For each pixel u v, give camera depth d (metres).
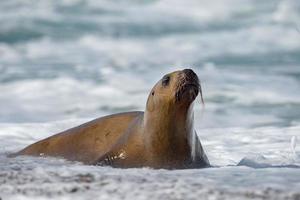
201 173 25.97
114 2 135.62
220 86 68.19
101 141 32.53
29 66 85.62
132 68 83.81
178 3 133.62
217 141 38.44
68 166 28.30
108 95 65.44
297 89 67.62
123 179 24.44
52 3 132.12
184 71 29.44
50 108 59.91
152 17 126.81
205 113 55.84
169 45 104.81
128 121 32.69
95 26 118.69
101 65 86.44
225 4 129.88
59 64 87.31
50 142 33.50
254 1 130.00
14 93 67.25
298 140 38.09
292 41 103.94
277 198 21.75
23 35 111.12
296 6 125.12
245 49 98.56
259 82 71.38
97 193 22.52
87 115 56.38
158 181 24.06
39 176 25.23
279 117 54.50
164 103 29.59
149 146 30.12
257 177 24.91
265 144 37.19
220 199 21.64
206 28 119.38
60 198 22.08
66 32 114.06
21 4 131.00
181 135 29.84
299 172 25.86
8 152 34.94
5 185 23.89
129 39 110.00
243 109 57.97
